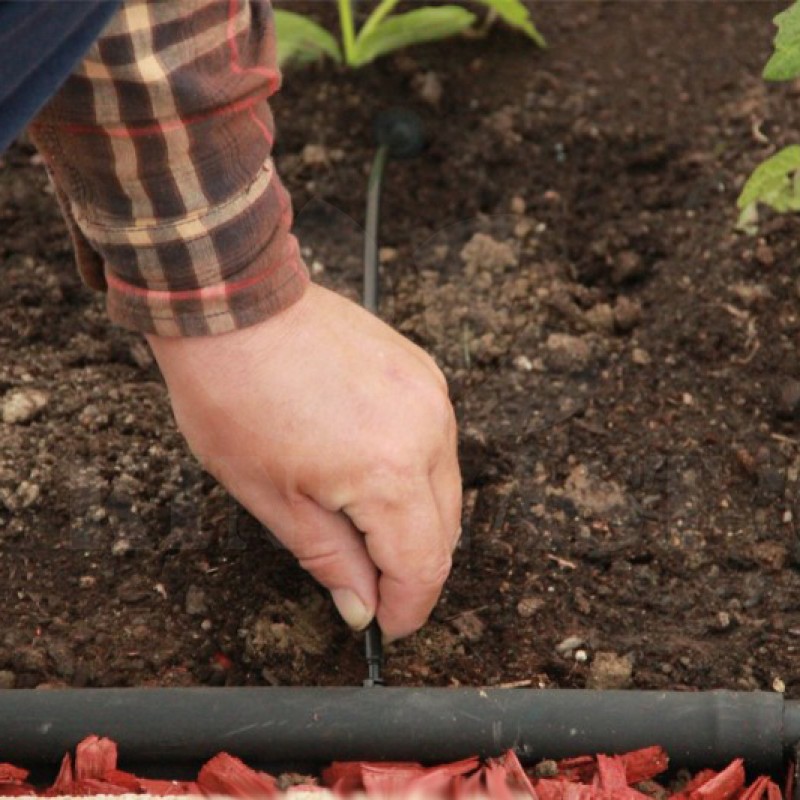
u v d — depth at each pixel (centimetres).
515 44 390
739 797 216
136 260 208
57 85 177
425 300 322
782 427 288
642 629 255
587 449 287
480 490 280
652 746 218
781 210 292
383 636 246
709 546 268
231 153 204
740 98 365
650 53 383
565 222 340
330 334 224
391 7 394
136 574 263
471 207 347
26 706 221
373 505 220
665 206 342
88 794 213
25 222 341
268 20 216
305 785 215
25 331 314
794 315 308
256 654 250
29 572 263
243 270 211
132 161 199
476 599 261
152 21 189
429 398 226
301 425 220
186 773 223
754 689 244
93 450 283
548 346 307
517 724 219
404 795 210
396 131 361
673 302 317
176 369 223
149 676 248
